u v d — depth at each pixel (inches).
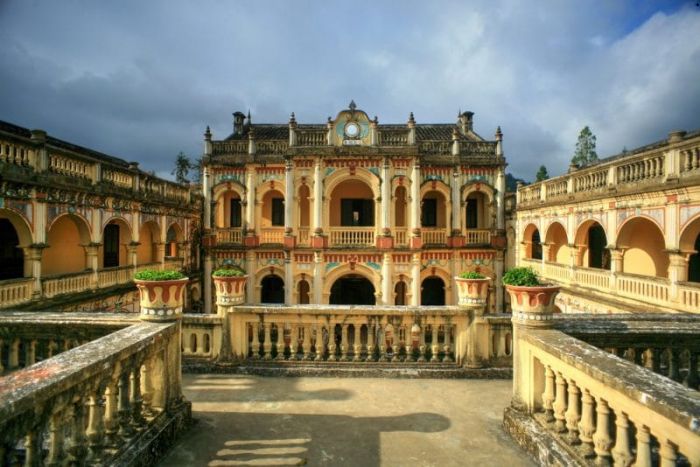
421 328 322.7
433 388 289.4
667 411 131.6
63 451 150.3
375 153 888.9
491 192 951.0
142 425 198.8
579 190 668.1
